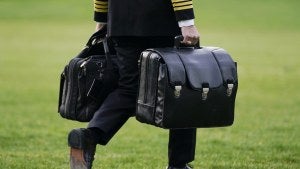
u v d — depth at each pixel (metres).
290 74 43.41
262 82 38.88
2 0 117.44
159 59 10.34
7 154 16.52
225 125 10.66
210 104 10.43
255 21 97.62
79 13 105.88
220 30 85.38
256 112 26.83
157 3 10.92
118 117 10.98
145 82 10.56
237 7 111.69
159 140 19.72
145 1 10.93
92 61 11.24
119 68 11.14
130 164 15.14
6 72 42.59
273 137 20.20
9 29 84.00
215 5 113.06
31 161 15.41
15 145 18.38
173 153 11.92
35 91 33.44
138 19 10.97
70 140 10.93
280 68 47.22
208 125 10.54
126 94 11.04
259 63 50.81
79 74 11.30
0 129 21.39
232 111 10.66
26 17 101.19
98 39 11.77
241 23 95.06
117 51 11.20
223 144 18.86
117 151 17.39
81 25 90.44
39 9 109.31
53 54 56.03
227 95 10.53
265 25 93.19
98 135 10.91
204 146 18.44
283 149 17.80
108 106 11.00
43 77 40.16
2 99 30.12
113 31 11.11
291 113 26.58
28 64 48.00
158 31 10.95
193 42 10.66
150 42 11.09
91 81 11.20
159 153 17.09
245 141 19.36
